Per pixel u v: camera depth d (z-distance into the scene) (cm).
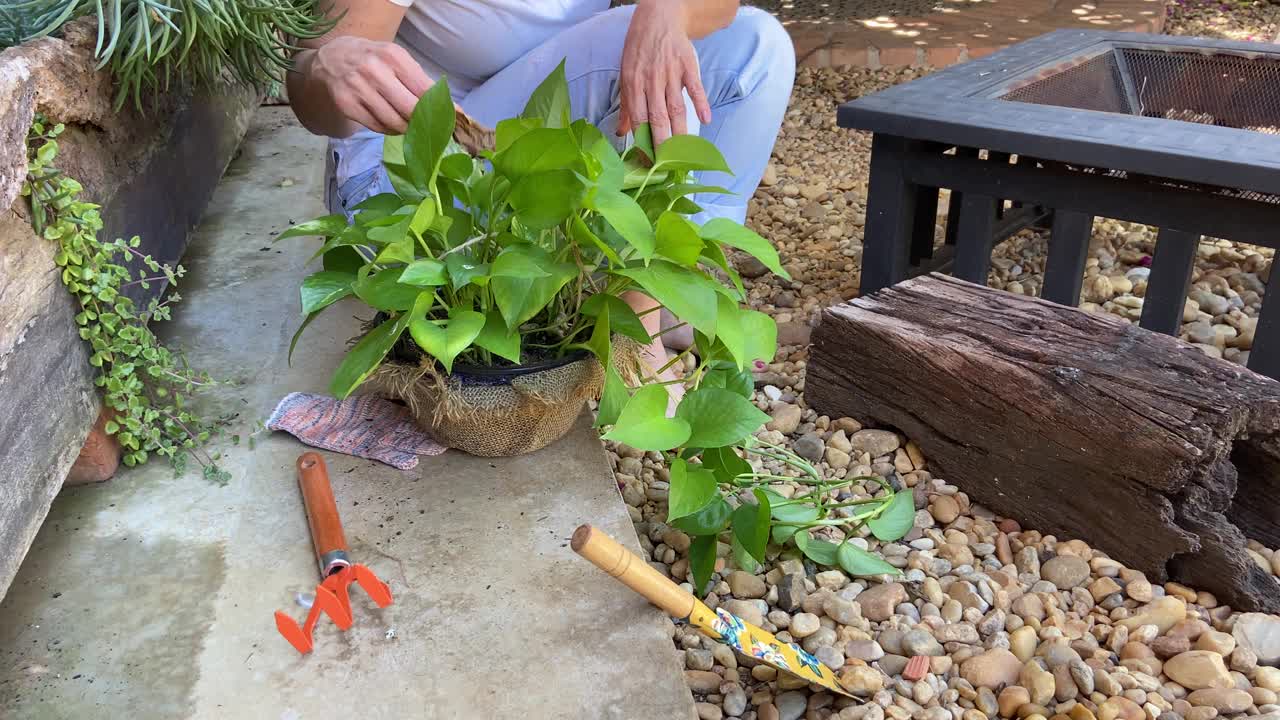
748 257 270
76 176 148
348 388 133
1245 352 229
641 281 133
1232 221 177
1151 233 287
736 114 186
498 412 150
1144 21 472
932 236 252
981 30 463
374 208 149
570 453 163
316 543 139
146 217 183
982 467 172
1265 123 249
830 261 275
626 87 158
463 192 145
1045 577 156
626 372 158
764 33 183
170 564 139
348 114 144
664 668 123
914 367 176
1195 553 150
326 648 125
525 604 132
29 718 115
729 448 150
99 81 152
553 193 131
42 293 133
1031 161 198
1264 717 127
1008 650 140
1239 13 527
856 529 167
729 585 153
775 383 211
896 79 430
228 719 115
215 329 203
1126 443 150
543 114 152
